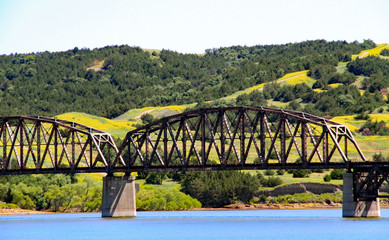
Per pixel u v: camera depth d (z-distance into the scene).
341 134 187.12
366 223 187.25
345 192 186.00
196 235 178.75
